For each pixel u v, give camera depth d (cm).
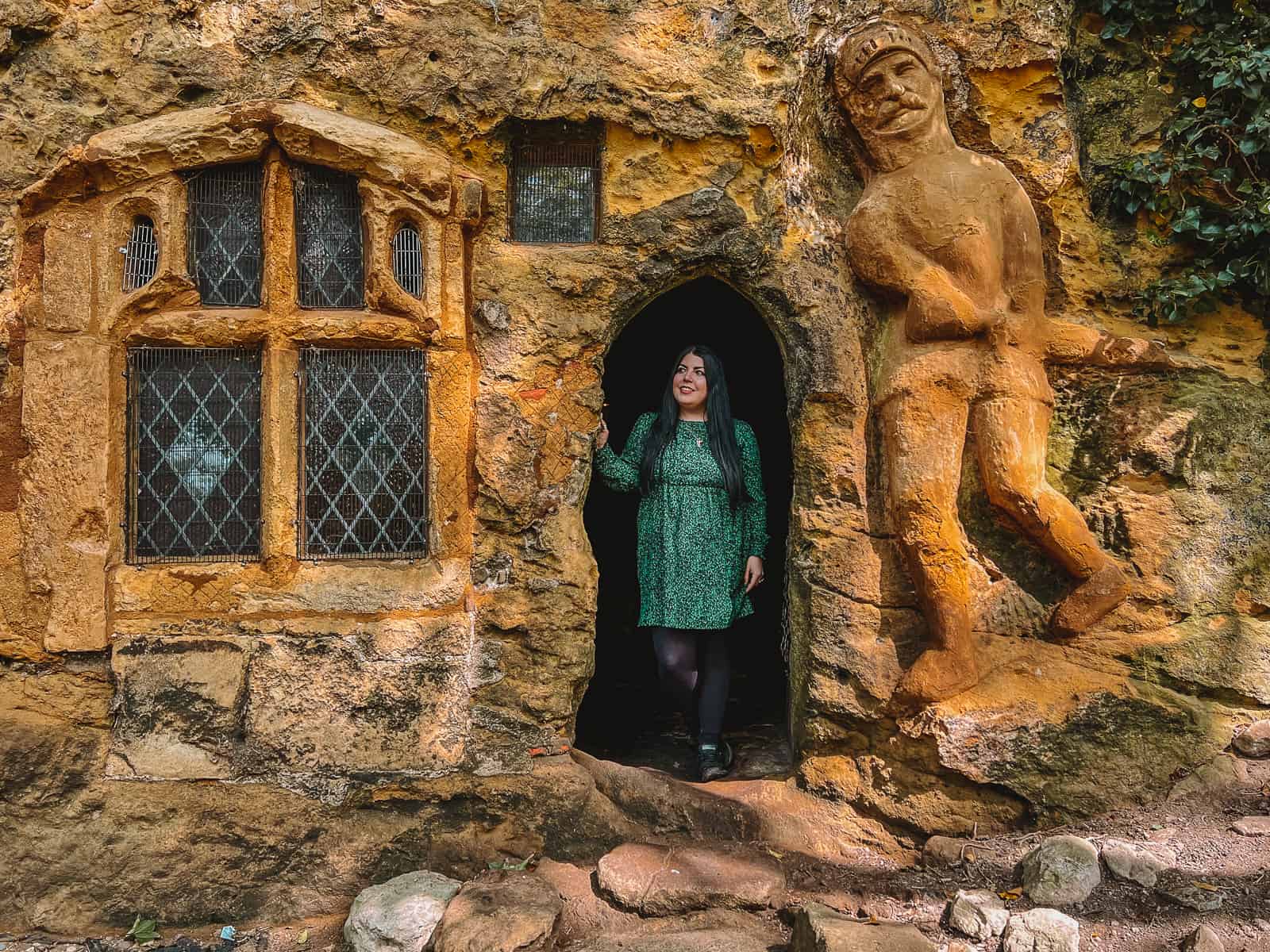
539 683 364
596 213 376
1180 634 369
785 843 362
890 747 368
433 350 359
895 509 369
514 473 362
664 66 366
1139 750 357
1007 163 389
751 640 583
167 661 346
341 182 359
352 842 347
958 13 387
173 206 348
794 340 379
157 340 350
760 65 370
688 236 370
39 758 340
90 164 342
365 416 360
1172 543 373
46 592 345
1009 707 360
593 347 370
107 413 346
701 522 400
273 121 343
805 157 385
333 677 351
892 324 382
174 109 353
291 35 355
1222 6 388
